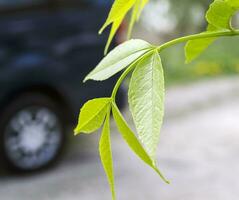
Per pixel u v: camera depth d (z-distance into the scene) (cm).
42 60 512
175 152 619
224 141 664
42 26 514
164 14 1124
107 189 502
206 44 76
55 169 536
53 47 518
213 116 809
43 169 526
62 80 521
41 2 515
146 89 56
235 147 635
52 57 517
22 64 506
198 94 906
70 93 525
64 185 506
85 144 617
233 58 1154
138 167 555
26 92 514
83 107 60
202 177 529
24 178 517
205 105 872
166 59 1066
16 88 507
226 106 878
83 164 559
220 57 1145
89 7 533
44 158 526
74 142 621
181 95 898
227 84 997
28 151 518
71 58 524
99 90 525
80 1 530
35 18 512
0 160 508
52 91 524
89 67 531
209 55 1154
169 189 501
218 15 63
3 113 505
